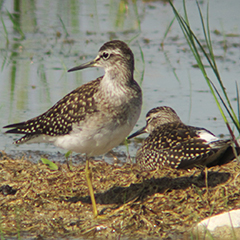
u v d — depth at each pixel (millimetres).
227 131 14492
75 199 11172
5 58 19531
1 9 24266
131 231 9961
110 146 10461
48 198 11188
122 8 24438
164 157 11953
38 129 11055
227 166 12258
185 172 11930
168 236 9734
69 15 24141
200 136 11844
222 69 18578
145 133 15508
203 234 9680
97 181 11820
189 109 15812
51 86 17281
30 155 13883
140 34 22359
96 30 22625
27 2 25266
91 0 26297
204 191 11062
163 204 10656
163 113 14016
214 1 25453
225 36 21875
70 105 10383
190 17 23641
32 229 10094
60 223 10297
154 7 25141
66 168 12594
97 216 10414
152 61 19578
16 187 11531
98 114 10062
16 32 22250
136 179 11648
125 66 10258
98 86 10344
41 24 22953
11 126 11531
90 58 19578
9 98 16328
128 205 10641
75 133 10328
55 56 19922
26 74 18359
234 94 16703
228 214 9891
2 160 12867
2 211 10742
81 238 9758
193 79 17953
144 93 16875
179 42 21734
